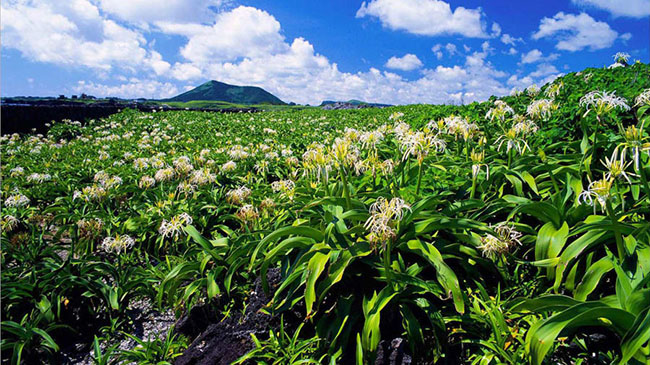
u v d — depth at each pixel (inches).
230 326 123.0
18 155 489.4
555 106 172.1
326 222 130.9
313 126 742.5
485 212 138.7
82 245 188.2
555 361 90.8
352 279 119.7
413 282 108.6
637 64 296.5
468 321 102.3
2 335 128.0
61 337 137.8
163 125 776.3
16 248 177.8
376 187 172.2
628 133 94.3
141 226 209.2
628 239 101.5
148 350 122.1
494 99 311.3
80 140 636.1
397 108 1035.9
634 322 75.9
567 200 133.5
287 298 118.4
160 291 141.9
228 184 284.0
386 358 99.4
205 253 155.5
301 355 107.9
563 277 112.6
